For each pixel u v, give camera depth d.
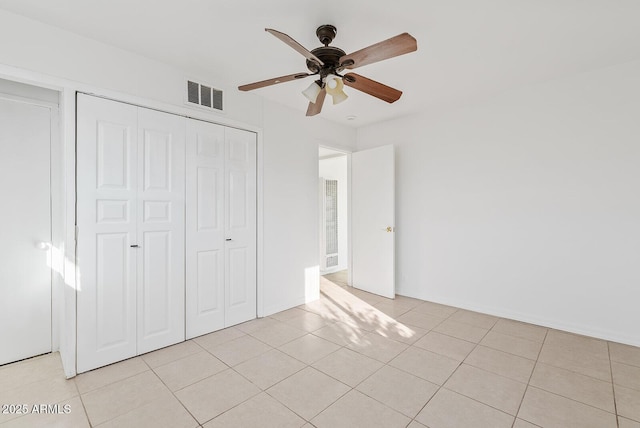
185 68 2.60
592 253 2.72
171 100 2.55
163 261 2.54
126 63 2.31
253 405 1.81
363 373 2.15
